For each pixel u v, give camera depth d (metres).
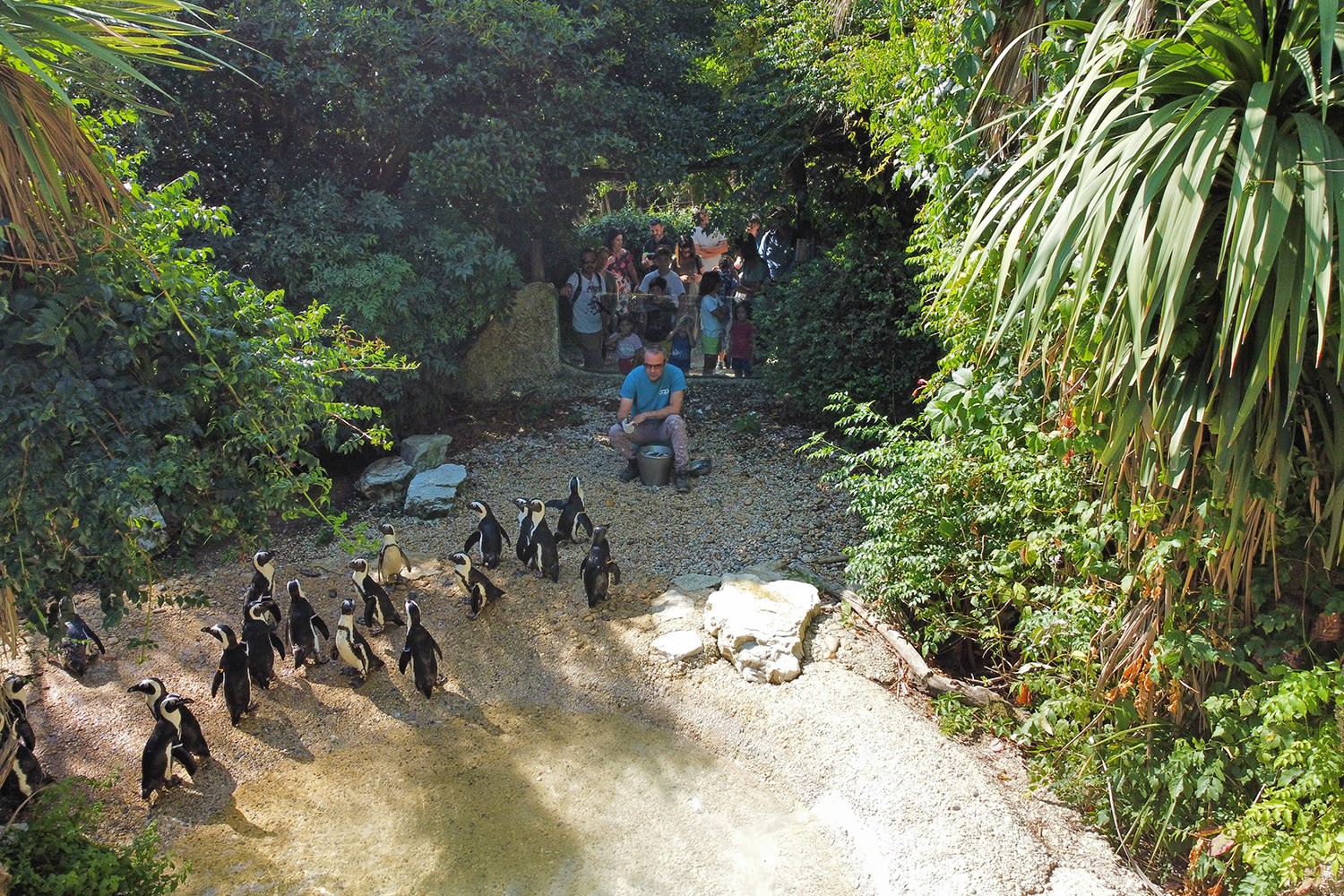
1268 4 3.26
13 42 2.83
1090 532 4.33
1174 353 3.42
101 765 4.98
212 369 4.06
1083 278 3.25
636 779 5.00
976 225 3.73
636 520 7.75
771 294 10.42
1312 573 3.92
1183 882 4.06
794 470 8.70
